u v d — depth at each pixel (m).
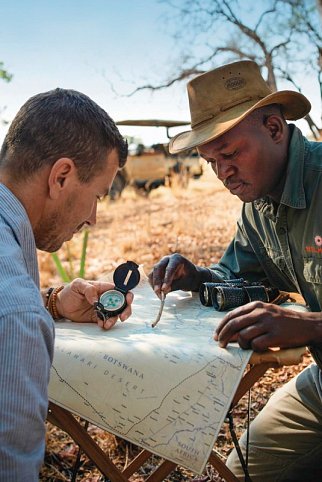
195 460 1.48
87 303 1.94
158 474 1.75
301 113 2.12
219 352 1.61
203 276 2.22
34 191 1.43
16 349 1.17
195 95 2.09
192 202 9.49
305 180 2.01
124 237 7.54
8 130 1.46
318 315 1.69
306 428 2.20
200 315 1.97
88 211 1.52
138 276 1.91
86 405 1.56
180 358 1.59
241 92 2.05
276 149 2.02
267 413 2.29
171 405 1.53
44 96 1.46
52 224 1.49
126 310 1.87
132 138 11.51
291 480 2.27
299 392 2.23
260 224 2.28
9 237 1.31
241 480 2.32
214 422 1.50
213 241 6.68
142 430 1.52
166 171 11.64
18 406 1.16
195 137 2.04
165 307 2.07
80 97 1.48
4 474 1.16
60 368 1.60
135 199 11.48
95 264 6.52
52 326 1.31
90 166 1.46
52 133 1.41
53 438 2.77
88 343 1.66
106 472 1.70
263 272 2.41
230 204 8.81
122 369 1.58
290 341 1.62
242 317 1.65
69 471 2.56
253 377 1.65
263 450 2.27
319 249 2.00
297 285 2.18
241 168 2.01
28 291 1.24
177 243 6.68
